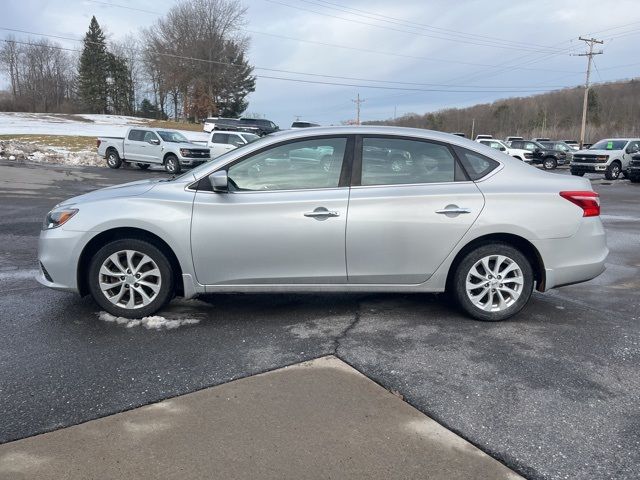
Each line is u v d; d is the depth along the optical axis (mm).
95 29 74000
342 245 4160
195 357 3611
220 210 4117
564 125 81938
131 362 3520
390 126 4484
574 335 4117
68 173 18969
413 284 4309
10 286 5270
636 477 2398
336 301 4891
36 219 9414
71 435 2674
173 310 4562
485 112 89250
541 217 4266
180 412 2900
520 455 2549
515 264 4316
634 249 7859
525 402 3049
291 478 2352
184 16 65062
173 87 67938
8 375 3312
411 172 4312
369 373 3389
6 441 2619
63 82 79312
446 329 4195
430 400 3055
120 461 2465
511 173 4402
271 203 4121
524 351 3777
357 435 2693
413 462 2480
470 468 2447
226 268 4188
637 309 4871
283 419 2834
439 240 4211
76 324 4207
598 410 2975
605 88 80500
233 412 2902
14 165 20719
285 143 4277
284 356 3643
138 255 4246
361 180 4246
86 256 4297
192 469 2408
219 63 65875
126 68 76188
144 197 4199
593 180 22938
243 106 72750
